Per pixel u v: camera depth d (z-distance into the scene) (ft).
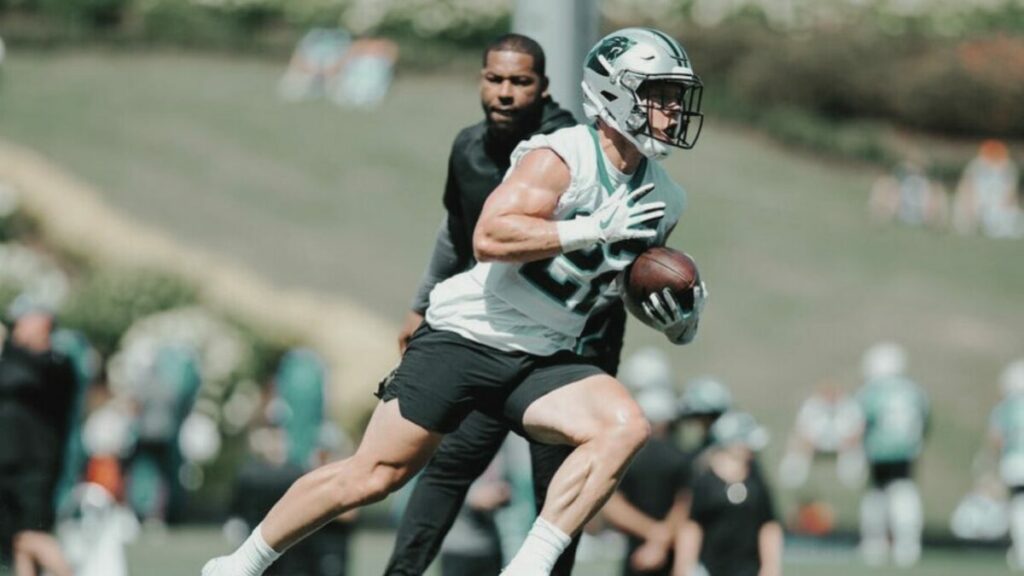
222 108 325.01
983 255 295.07
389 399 53.42
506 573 50.29
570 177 51.21
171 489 163.84
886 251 291.79
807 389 243.40
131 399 160.76
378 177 302.86
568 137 51.57
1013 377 162.61
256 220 280.51
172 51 352.08
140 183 287.89
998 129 339.77
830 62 342.64
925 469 226.99
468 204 59.82
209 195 286.66
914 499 162.91
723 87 346.33
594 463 50.55
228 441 184.03
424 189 300.20
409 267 270.46
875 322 264.31
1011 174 317.83
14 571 93.30
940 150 337.93
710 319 260.21
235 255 267.59
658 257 52.42
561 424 51.44
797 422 233.76
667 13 362.74
